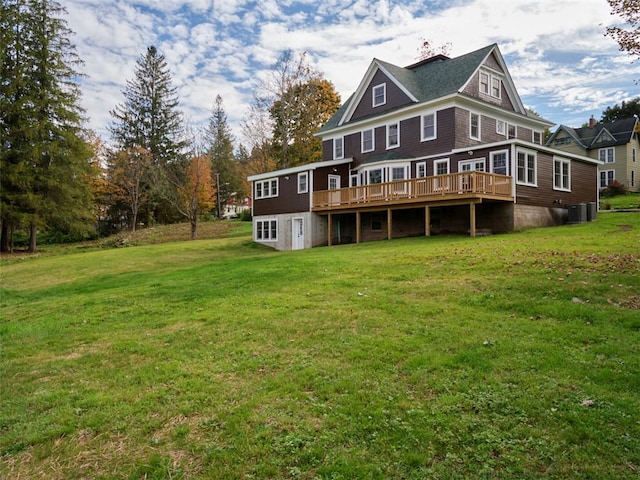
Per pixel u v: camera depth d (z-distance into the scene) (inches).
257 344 227.0
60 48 1149.7
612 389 152.9
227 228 1430.9
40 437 145.3
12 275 686.5
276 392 168.2
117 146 1726.1
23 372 211.5
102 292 441.7
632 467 112.6
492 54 924.6
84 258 850.8
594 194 925.2
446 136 832.9
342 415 146.6
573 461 116.0
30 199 1077.8
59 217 1140.5
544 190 784.3
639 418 133.4
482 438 128.6
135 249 985.5
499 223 726.5
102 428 149.8
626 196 1353.3
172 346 235.1
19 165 1061.1
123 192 1585.9
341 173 986.7
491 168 755.4
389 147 939.3
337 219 951.0
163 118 1987.0
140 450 135.0
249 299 331.6
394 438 131.3
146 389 179.9
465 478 111.9
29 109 1088.2
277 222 991.6
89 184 1346.0
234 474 119.4
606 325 216.1
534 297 272.4
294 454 126.7
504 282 311.6
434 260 427.8
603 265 329.7
